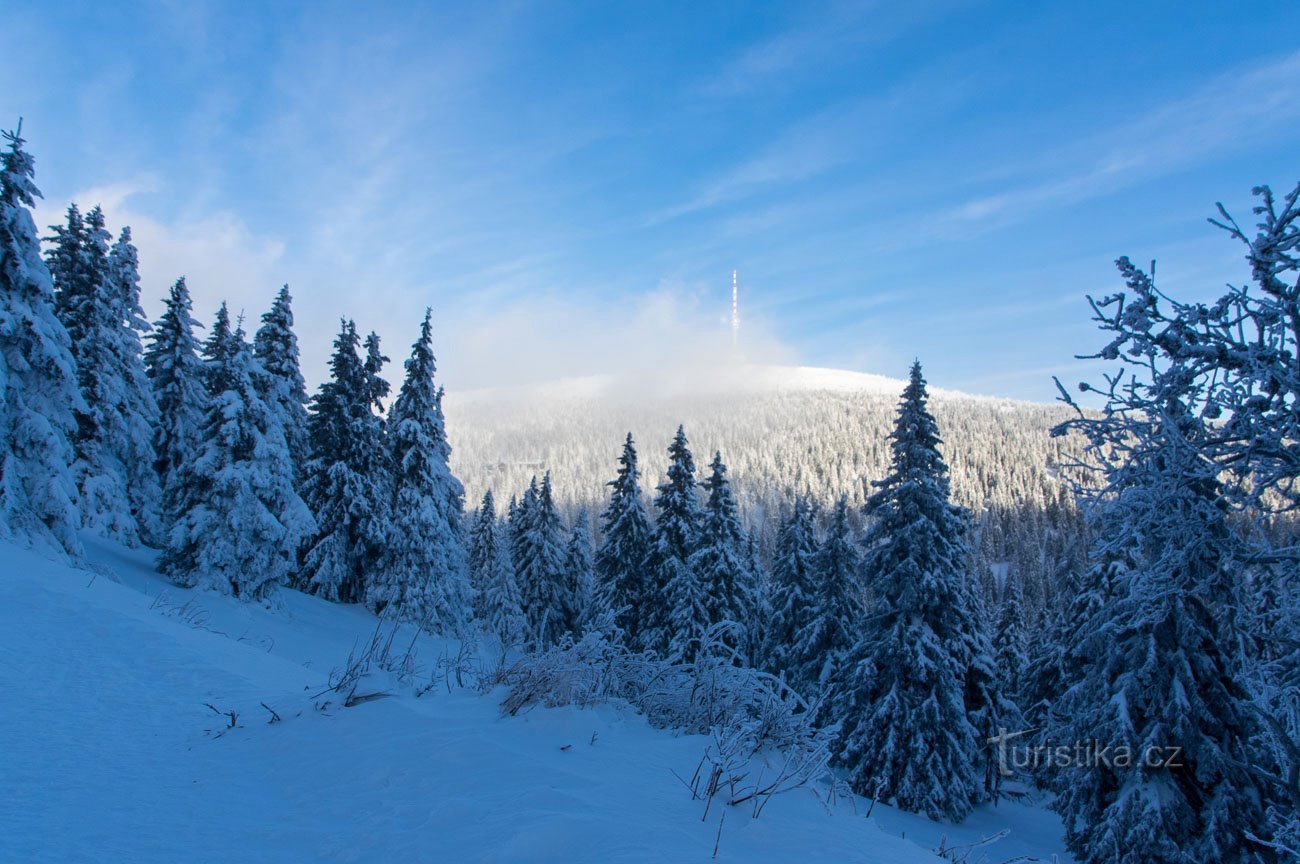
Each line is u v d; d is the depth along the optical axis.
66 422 19.25
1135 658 14.10
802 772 5.41
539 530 41.31
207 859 3.50
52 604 9.99
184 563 22.91
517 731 5.68
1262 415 4.56
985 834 20.91
